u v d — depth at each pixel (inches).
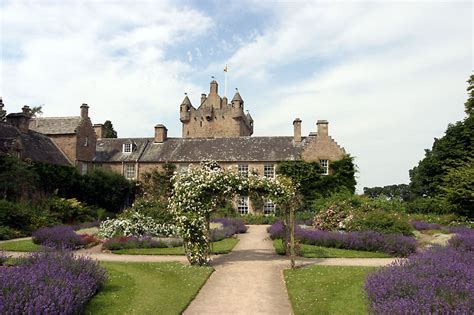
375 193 2731.3
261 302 328.5
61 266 322.0
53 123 1382.9
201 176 478.6
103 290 339.6
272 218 1189.7
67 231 663.1
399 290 260.4
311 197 1268.5
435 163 1622.8
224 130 2004.2
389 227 693.9
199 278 399.5
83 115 1407.5
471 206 935.0
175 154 1450.5
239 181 482.3
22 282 251.3
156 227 719.1
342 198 966.4
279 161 1343.5
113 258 530.6
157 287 361.1
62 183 1152.8
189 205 473.1
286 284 383.2
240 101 2009.1
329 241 644.7
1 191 904.3
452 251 430.0
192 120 2048.5
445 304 219.5
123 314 281.1
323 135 1323.8
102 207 1304.1
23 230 778.8
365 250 603.5
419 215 1066.1
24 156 1077.8
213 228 852.6
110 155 1492.4
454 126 1576.0
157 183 1357.0
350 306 306.0
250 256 554.9
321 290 354.6
